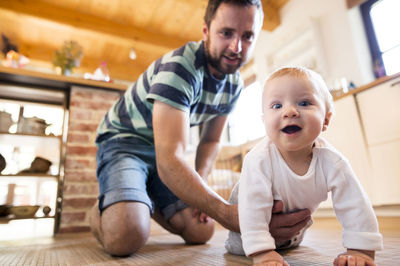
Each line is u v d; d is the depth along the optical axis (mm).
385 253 648
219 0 870
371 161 1942
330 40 2896
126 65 4781
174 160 789
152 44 4004
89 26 3639
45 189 2771
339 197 573
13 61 2664
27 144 2217
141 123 1098
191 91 922
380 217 1750
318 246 828
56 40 4066
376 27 2654
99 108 2207
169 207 1099
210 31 917
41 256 910
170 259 739
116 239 823
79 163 2023
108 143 1124
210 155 1214
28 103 2246
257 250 534
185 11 3668
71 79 2139
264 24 3438
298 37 3193
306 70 579
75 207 1935
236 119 4234
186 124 874
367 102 1987
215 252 826
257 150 634
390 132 1842
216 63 949
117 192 900
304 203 626
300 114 526
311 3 3125
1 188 2596
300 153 592
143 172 1047
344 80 2525
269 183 595
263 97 597
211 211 719
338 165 572
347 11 2748
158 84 891
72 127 2086
